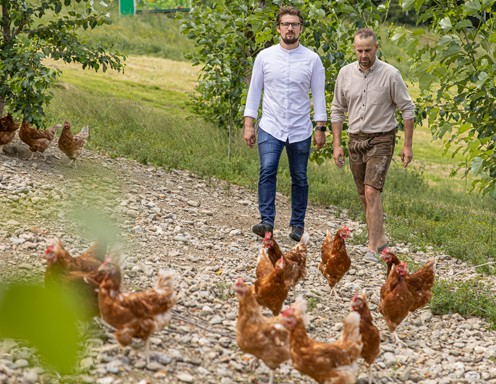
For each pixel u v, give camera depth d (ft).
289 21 27.22
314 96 28.19
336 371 14.55
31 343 5.90
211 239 28.04
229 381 15.06
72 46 35.76
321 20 41.39
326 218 36.81
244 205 35.37
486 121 26.91
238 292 15.01
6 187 27.89
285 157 48.91
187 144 48.60
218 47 45.27
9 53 33.73
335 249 23.15
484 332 22.34
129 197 31.40
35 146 33.96
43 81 33.47
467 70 27.89
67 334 5.86
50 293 5.93
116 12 115.24
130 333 14.55
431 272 21.88
